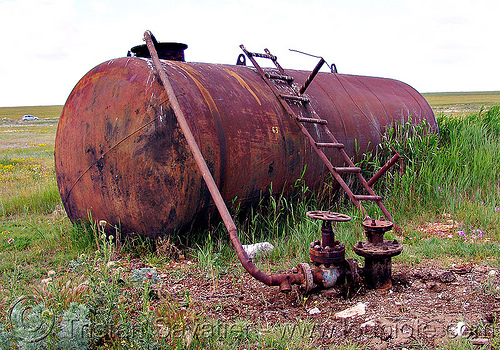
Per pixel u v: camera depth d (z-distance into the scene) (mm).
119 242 5207
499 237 5363
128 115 4859
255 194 5336
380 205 5566
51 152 22359
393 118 7816
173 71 4977
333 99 6938
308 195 6227
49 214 7781
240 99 5359
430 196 6957
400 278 4125
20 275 4219
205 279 4301
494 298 3559
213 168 4711
